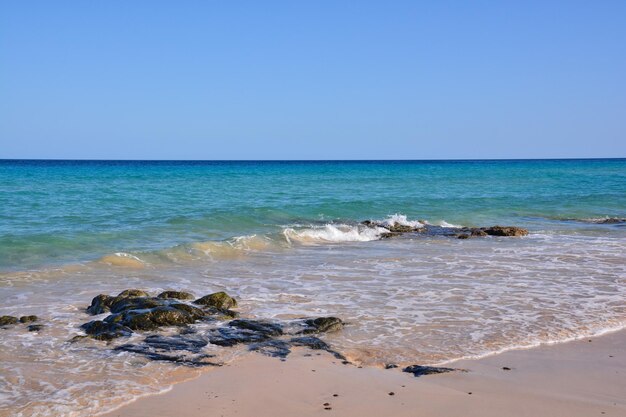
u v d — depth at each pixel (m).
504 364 9.08
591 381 8.47
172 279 14.98
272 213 28.47
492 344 9.97
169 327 10.53
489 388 8.16
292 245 20.89
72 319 11.17
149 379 8.36
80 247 18.59
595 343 10.12
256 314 11.66
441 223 28.47
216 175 72.00
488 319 11.45
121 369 8.70
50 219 24.27
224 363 8.98
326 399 7.77
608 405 7.68
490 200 38.47
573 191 48.09
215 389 8.05
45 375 8.46
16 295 12.98
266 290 13.83
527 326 10.98
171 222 24.19
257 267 16.73
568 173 87.38
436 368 8.85
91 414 7.29
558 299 13.05
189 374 8.55
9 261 16.34
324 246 20.98
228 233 22.89
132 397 7.77
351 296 13.26
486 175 79.25
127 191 39.94
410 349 9.70
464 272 16.09
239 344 9.80
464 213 31.91
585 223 29.23
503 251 19.92
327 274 15.77
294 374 8.59
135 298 11.59
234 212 27.45
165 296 12.45
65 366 8.80
